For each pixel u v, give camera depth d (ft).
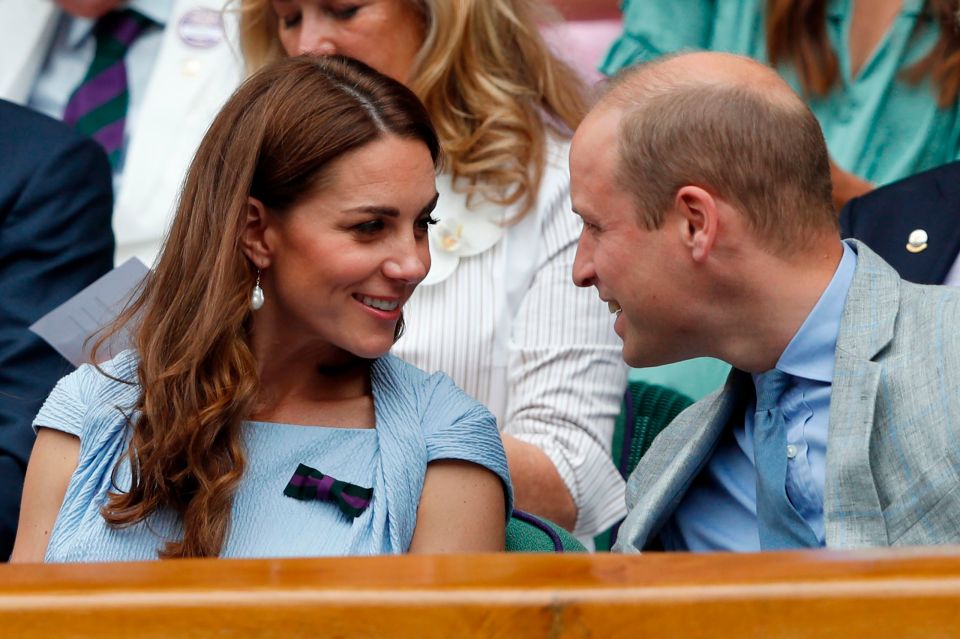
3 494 34.35
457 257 36.35
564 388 35.17
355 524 25.05
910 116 43.88
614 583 11.95
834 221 23.26
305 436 26.07
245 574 12.60
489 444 26.43
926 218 32.04
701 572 12.17
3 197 39.99
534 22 38.63
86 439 26.55
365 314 25.70
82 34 52.19
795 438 23.32
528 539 27.17
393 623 11.85
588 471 34.53
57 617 12.01
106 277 34.14
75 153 41.22
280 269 25.93
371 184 25.26
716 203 22.58
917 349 22.11
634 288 23.54
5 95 51.24
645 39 47.06
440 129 37.27
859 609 11.60
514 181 36.96
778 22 44.93
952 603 11.52
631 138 23.16
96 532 25.44
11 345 37.96
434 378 27.30
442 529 25.59
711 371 41.32
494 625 11.78
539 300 36.11
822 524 23.09
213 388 25.57
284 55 40.91
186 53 50.21
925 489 21.29
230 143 26.11
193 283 26.08
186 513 25.14
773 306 22.97
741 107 22.66
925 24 43.73
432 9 37.29
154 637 12.00
